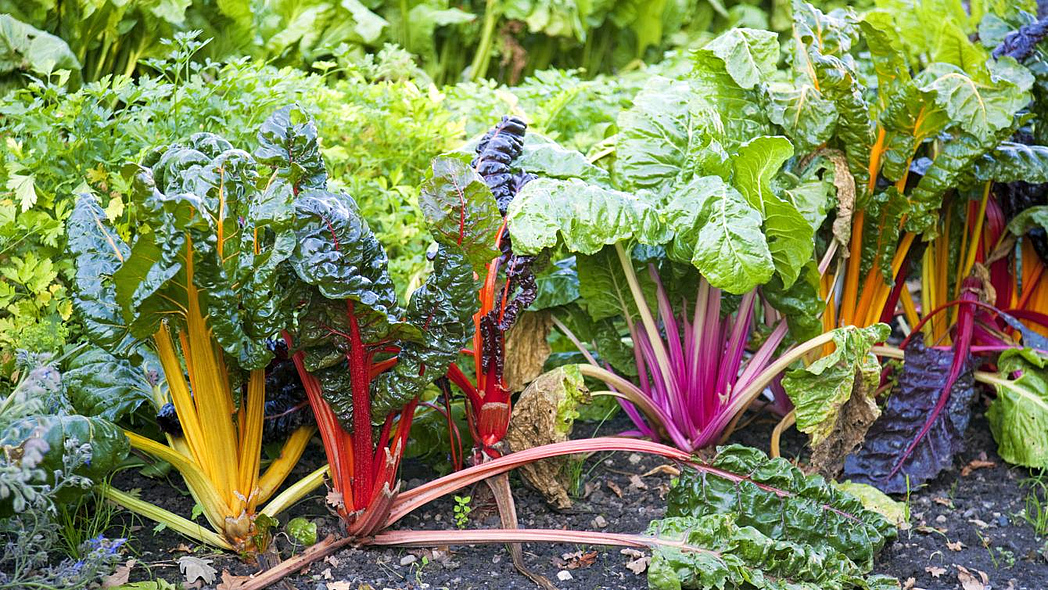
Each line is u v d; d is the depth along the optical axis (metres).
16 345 2.65
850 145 3.04
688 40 5.82
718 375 3.12
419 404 2.88
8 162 2.84
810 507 2.66
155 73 4.12
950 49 3.62
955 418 3.19
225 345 2.28
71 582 2.19
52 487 2.26
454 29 5.12
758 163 2.78
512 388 3.10
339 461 2.51
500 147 2.80
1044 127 3.49
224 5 4.07
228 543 2.52
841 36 3.14
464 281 2.37
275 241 2.27
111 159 2.96
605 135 4.07
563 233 2.59
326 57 4.60
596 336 3.28
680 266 2.96
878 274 3.30
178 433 2.66
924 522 2.94
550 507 2.87
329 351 2.39
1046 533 2.87
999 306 3.73
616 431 3.40
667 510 2.82
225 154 2.32
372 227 3.58
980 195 3.46
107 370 2.74
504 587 2.46
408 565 2.53
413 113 3.71
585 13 5.23
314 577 2.46
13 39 3.40
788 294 3.01
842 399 2.80
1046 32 3.37
